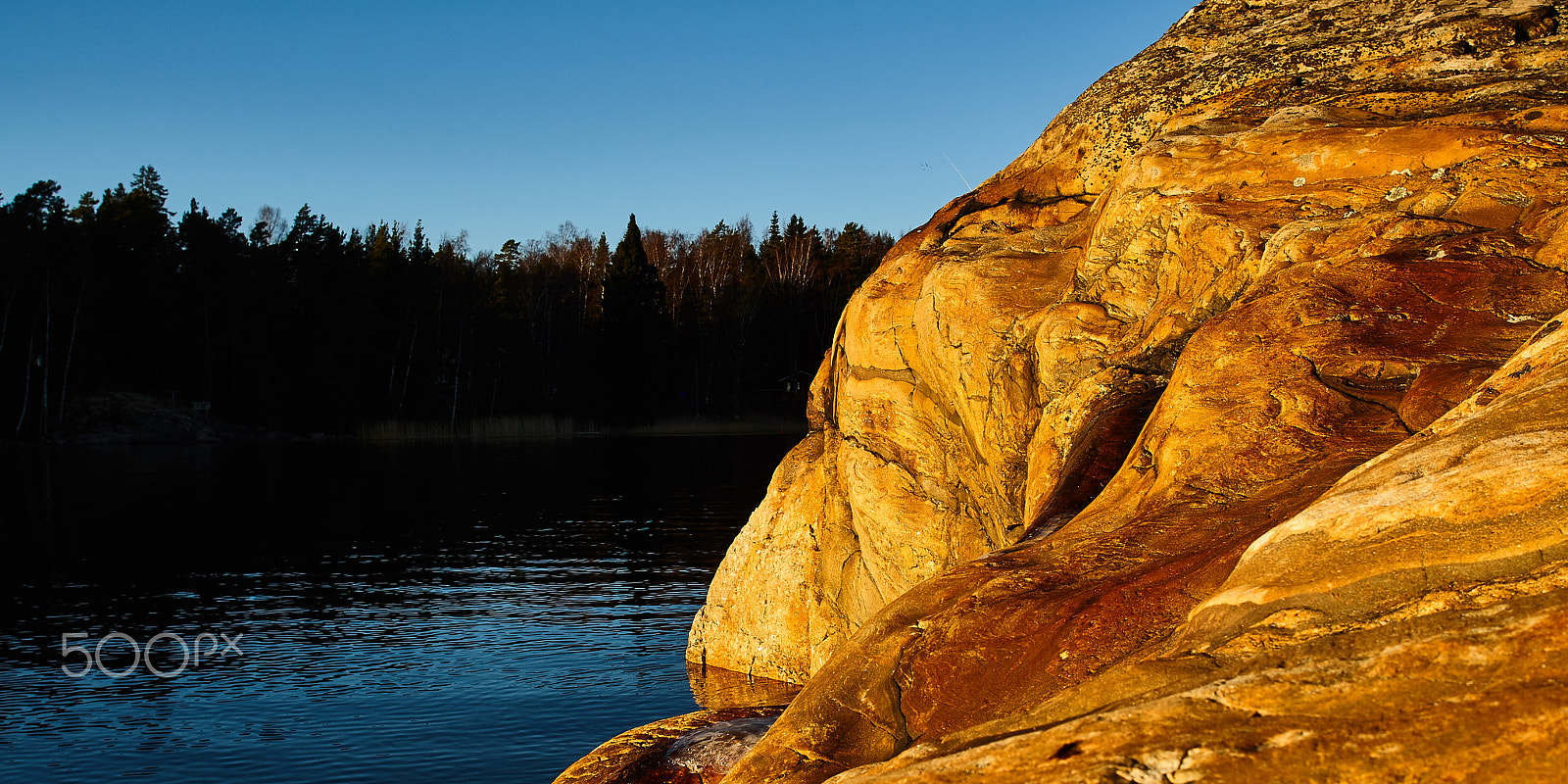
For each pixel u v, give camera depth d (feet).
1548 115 29.94
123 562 79.41
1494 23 38.86
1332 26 43.57
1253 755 9.72
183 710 42.73
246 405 228.43
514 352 277.85
